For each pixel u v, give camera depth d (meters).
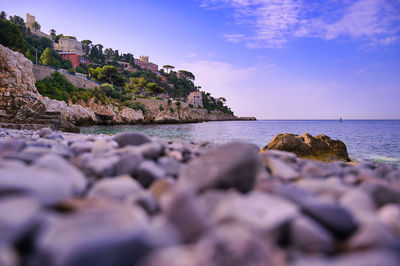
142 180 2.32
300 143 9.01
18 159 2.33
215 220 1.43
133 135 4.14
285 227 1.33
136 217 1.24
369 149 14.66
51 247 0.97
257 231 1.29
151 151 3.01
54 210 1.39
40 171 1.69
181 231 1.28
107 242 0.98
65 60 101.44
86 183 2.03
